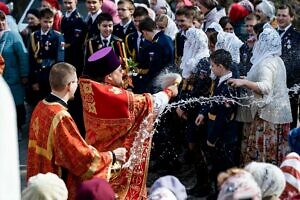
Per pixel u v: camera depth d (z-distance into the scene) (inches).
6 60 399.5
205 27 407.2
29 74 409.1
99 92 223.8
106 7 413.4
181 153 341.1
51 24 407.5
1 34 402.3
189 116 303.6
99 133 226.2
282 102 285.3
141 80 336.2
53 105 216.2
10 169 77.8
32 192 145.6
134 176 228.2
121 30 377.1
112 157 217.6
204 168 299.0
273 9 384.8
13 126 78.8
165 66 336.2
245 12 396.5
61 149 213.2
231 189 125.0
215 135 281.6
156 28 341.1
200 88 300.8
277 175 151.4
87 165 212.4
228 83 271.7
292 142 208.7
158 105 229.9
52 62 407.2
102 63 226.7
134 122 227.3
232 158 286.5
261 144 288.2
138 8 360.8
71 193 216.5
